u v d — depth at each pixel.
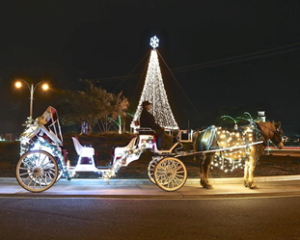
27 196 9.89
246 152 11.45
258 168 16.41
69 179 11.12
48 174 11.66
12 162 18.31
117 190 10.96
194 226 7.00
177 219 7.52
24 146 11.02
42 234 6.37
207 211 8.28
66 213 7.91
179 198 9.91
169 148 11.14
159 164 10.62
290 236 6.41
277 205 9.00
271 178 13.61
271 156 23.47
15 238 6.14
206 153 11.41
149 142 10.81
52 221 7.24
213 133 11.34
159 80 31.50
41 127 10.53
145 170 15.27
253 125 11.90
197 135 11.68
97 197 9.85
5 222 7.14
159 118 31.02
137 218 7.56
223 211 8.30
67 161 10.86
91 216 7.66
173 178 10.84
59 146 11.04
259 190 11.12
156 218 7.59
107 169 10.72
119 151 10.78
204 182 11.38
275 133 12.02
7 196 9.91
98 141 23.11
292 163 19.08
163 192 10.59
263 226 7.04
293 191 10.82
